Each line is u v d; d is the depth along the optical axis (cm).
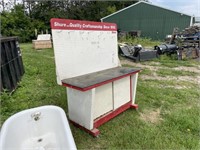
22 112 164
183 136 191
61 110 173
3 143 129
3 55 278
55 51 181
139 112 242
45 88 328
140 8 1480
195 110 250
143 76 434
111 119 221
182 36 771
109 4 2523
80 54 205
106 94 202
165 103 273
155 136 189
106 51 241
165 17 1387
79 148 171
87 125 189
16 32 1619
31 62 573
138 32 1398
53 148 161
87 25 210
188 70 504
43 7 2045
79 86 163
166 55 695
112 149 170
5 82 275
